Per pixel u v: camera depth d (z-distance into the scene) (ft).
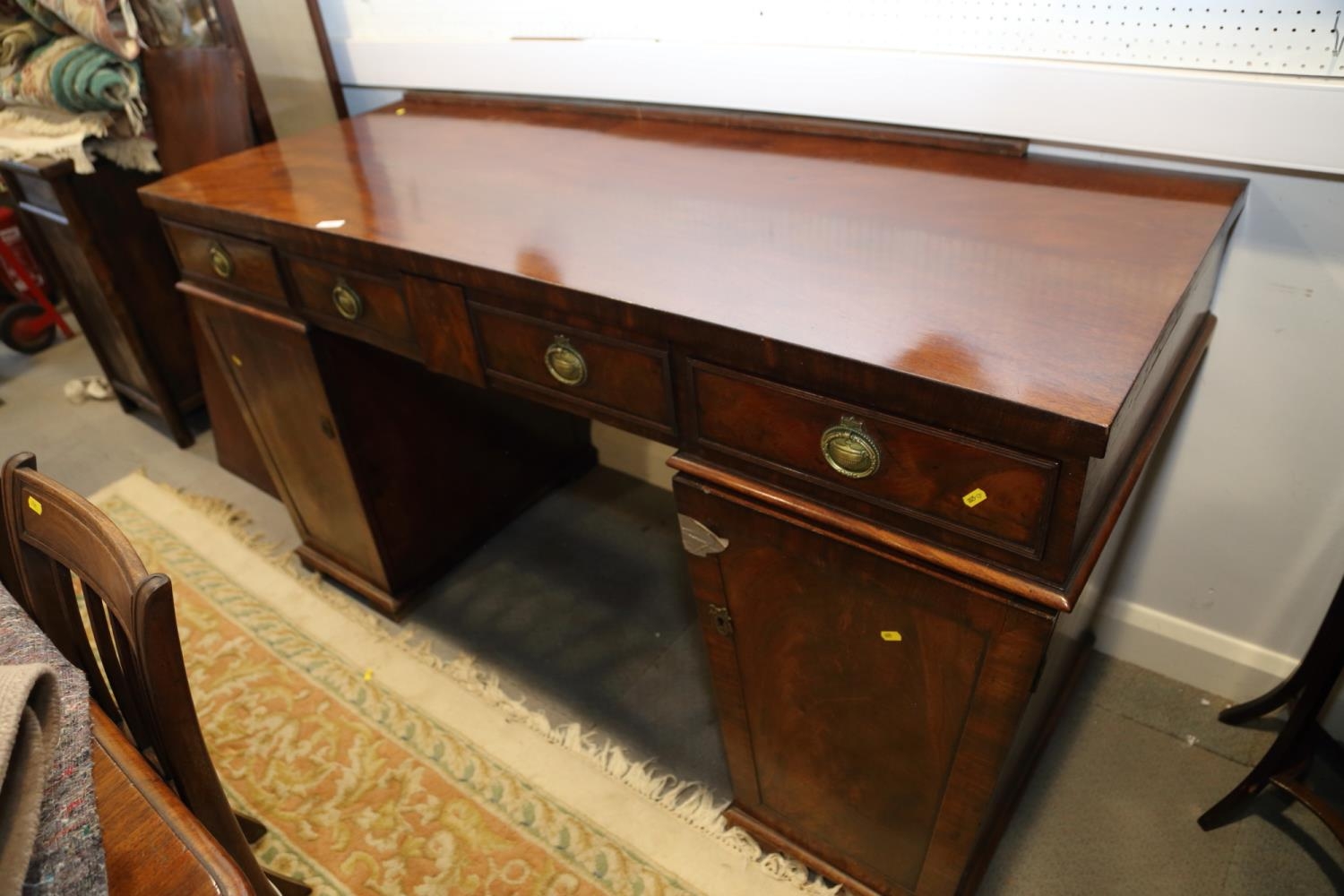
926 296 2.53
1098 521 2.45
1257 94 2.93
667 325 2.59
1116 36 3.14
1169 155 3.23
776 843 3.94
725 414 2.70
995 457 2.18
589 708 4.75
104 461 7.24
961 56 3.46
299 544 6.11
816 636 3.01
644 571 5.63
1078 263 2.64
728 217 3.20
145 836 1.88
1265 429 3.63
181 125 5.90
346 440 4.63
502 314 3.15
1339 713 4.00
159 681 2.17
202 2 5.90
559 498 6.32
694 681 4.85
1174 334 2.59
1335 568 3.76
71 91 5.52
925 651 2.73
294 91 5.93
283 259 3.96
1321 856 3.73
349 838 4.15
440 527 5.53
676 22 4.20
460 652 5.14
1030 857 3.85
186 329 7.00
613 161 3.97
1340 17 2.74
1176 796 4.03
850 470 2.49
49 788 1.73
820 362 2.31
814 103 3.90
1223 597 4.18
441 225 3.42
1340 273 3.17
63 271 7.00
